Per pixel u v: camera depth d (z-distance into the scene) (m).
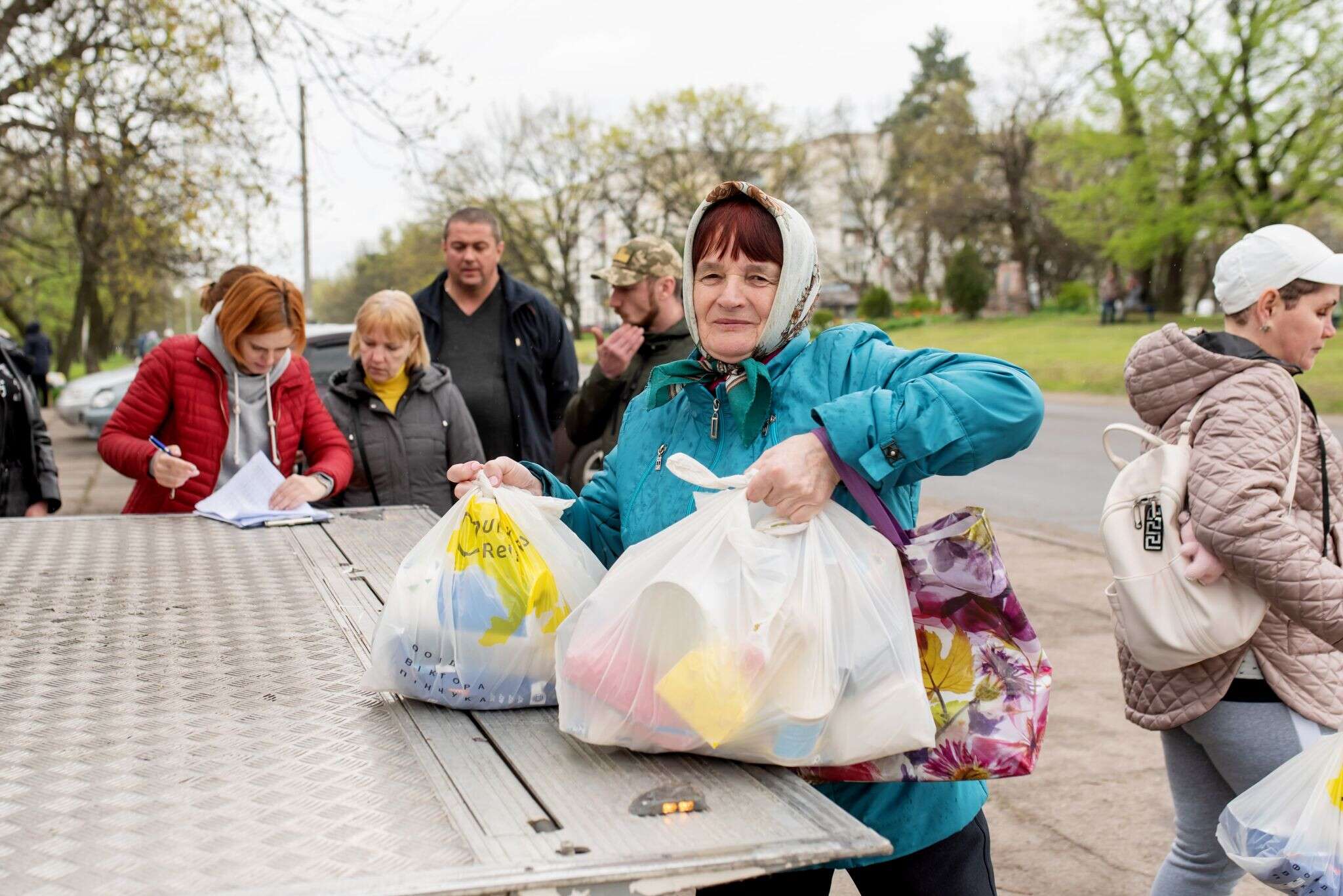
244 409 3.64
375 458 4.03
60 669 1.72
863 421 1.49
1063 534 8.07
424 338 4.34
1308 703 2.10
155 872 1.03
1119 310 42.75
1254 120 26.12
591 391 4.16
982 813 1.81
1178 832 2.39
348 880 1.00
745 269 1.70
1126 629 2.18
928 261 58.66
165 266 11.94
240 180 11.33
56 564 2.50
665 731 1.36
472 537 1.62
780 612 1.39
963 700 1.54
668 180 52.19
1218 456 2.06
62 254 19.70
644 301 4.06
